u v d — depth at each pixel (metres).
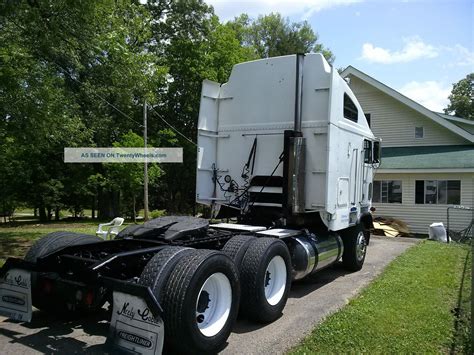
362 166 8.52
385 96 21.30
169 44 28.33
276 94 7.16
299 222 6.92
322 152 6.72
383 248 11.80
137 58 11.91
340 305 5.91
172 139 25.27
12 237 12.34
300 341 4.49
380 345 4.34
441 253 10.70
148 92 13.41
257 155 7.30
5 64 8.84
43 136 9.94
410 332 4.71
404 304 5.78
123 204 30.61
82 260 4.50
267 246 5.19
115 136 22.91
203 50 27.94
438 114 20.77
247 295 4.97
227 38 28.12
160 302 3.75
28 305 4.34
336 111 6.88
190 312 3.76
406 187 19.42
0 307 4.52
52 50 9.39
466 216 18.31
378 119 21.52
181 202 31.39
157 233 5.34
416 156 19.48
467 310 5.52
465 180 18.30
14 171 21.84
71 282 4.29
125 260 4.40
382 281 7.19
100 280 3.88
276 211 7.16
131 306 3.61
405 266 8.71
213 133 7.71
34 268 4.43
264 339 4.58
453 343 4.45
